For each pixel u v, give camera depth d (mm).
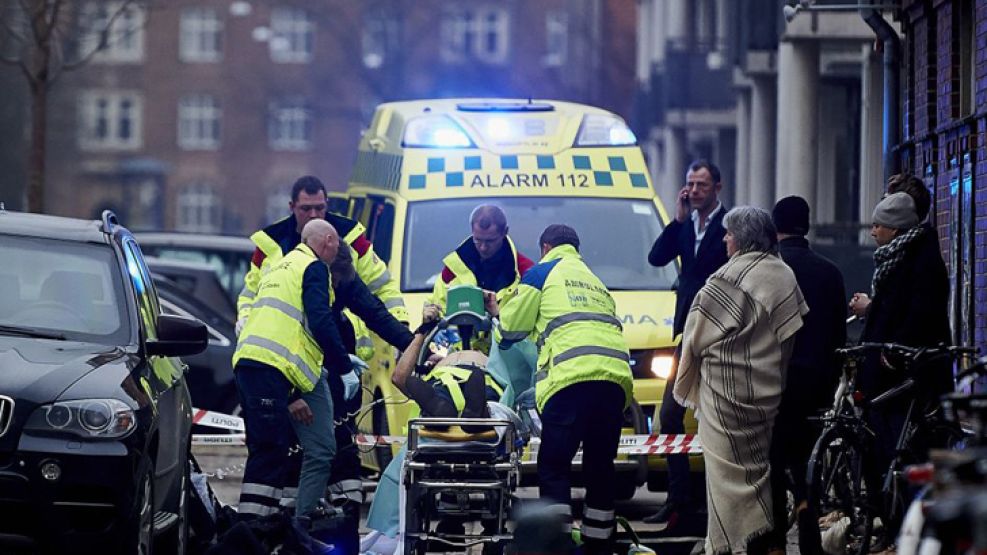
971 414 23078
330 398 39094
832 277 36531
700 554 39250
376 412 49781
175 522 35188
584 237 51188
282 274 38125
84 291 35125
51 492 30500
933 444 37281
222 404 63344
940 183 53875
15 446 30500
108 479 30672
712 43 122688
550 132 53156
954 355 36312
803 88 83812
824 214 96250
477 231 43750
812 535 35406
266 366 37562
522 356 38656
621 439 44031
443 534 35031
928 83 55406
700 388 35969
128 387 31906
